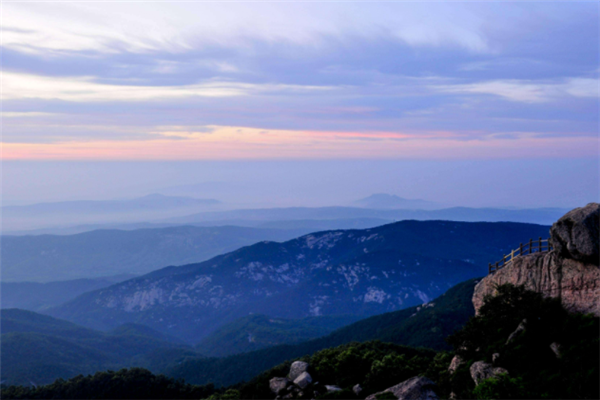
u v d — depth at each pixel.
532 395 31.11
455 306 164.50
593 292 36.38
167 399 103.94
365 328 193.75
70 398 103.44
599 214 36.84
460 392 39.44
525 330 37.94
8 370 196.00
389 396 45.66
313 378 66.44
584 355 31.47
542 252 43.81
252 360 182.38
